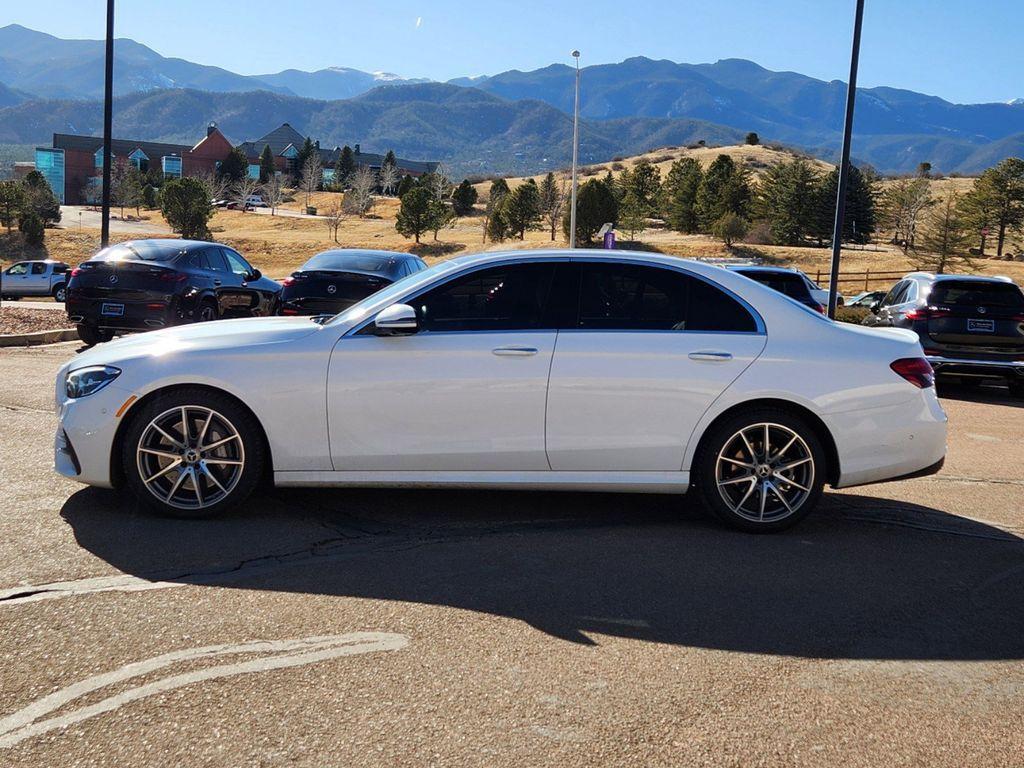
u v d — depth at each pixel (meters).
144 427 5.07
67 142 146.88
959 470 7.51
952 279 12.79
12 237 75.25
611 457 5.24
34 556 4.45
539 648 3.59
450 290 5.30
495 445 5.20
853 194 84.56
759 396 5.24
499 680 3.30
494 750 2.83
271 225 101.38
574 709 3.11
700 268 5.45
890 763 2.85
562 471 5.27
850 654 3.65
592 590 4.26
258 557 4.57
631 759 2.80
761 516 5.28
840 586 4.46
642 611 4.02
